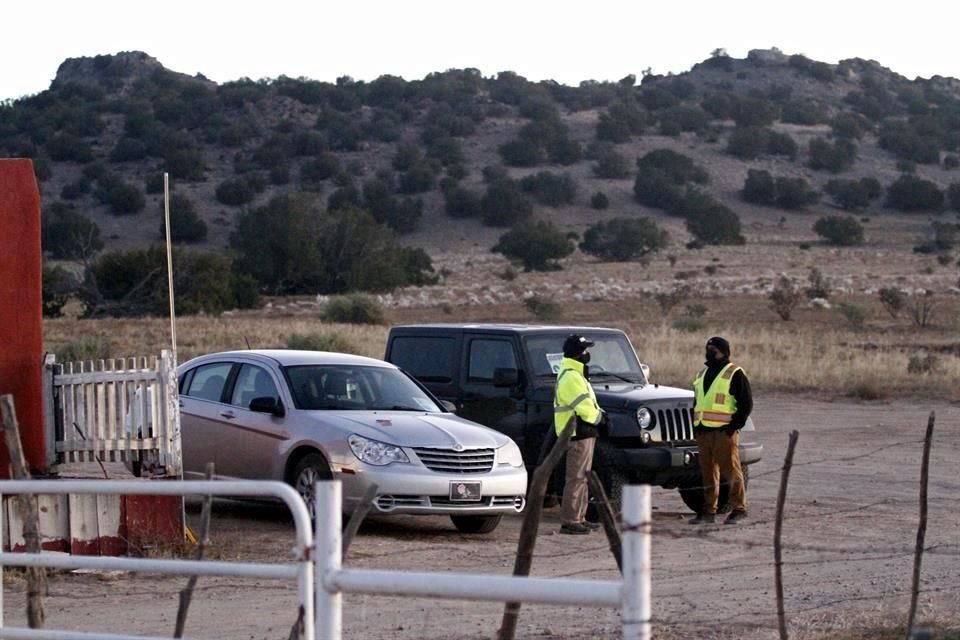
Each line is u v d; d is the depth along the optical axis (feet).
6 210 64.03
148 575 59.72
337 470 67.97
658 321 312.09
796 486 90.94
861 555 63.82
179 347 226.79
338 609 29.30
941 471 98.89
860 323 296.92
